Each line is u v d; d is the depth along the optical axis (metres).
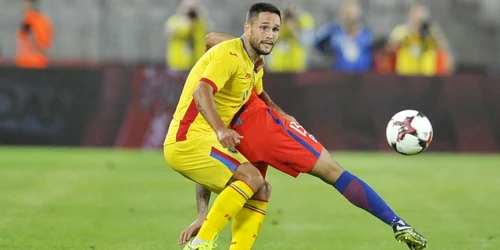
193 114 22.33
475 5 86.81
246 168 21.89
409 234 22.16
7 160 47.94
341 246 26.44
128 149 53.00
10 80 53.00
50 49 84.25
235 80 22.34
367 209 22.64
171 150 22.52
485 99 53.53
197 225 23.41
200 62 22.61
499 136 53.41
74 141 53.19
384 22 84.62
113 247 25.77
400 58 62.28
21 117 53.16
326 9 84.19
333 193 38.41
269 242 27.03
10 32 84.25
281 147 22.70
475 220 31.55
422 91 53.25
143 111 53.00
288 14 61.03
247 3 84.69
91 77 53.09
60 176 42.34
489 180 42.84
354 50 61.31
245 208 22.56
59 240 26.75
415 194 38.09
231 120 23.31
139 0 85.38
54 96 53.09
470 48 86.25
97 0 84.88
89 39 84.75
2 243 26.08
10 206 33.56
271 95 52.84
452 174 44.97
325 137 52.94
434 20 86.38
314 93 52.94
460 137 53.44
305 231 29.09
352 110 53.12
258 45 22.31
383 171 45.72
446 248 26.19
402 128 24.19
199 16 61.38
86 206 33.75
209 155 21.95
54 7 84.56
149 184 40.19
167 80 52.97
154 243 26.52
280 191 38.94
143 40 85.06
